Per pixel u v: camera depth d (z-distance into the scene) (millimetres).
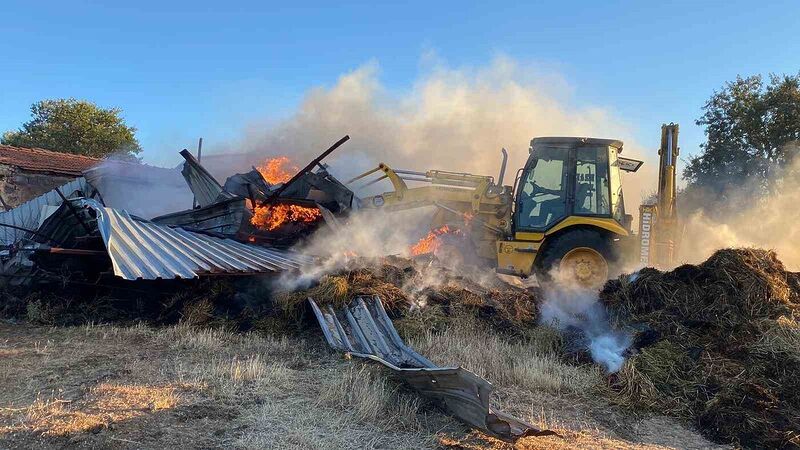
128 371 5020
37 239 8016
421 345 6281
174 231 7707
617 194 9516
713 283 6723
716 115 24312
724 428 4809
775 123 22828
